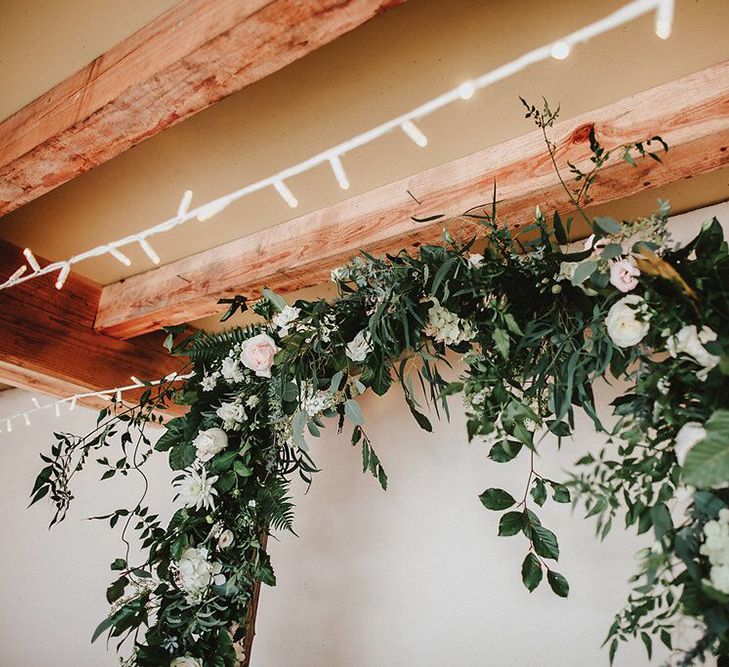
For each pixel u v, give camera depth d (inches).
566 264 53.0
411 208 74.8
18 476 186.2
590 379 52.6
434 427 107.3
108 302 112.6
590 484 45.1
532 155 67.9
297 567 115.3
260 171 77.5
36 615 160.9
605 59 59.9
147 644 60.8
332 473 118.0
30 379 110.9
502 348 50.8
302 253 83.0
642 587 38.8
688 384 44.4
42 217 92.1
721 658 40.0
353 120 68.7
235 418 68.1
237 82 50.0
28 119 63.6
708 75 59.9
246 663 84.7
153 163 77.7
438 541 100.0
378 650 99.8
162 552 64.9
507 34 57.9
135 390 120.3
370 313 64.0
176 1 52.8
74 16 56.3
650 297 46.6
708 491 39.0
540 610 86.0
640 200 83.0
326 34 44.8
